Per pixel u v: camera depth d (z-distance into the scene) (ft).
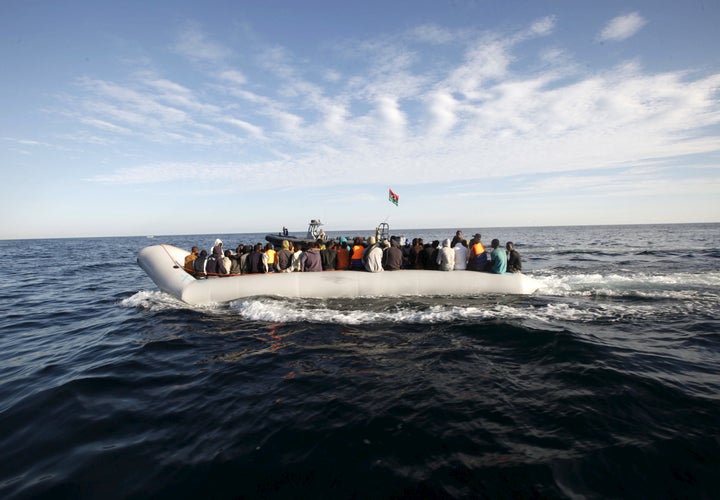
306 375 13.29
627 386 11.55
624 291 26.66
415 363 14.19
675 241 102.32
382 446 8.88
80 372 14.24
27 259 84.38
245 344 17.02
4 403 11.72
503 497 7.22
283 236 59.21
